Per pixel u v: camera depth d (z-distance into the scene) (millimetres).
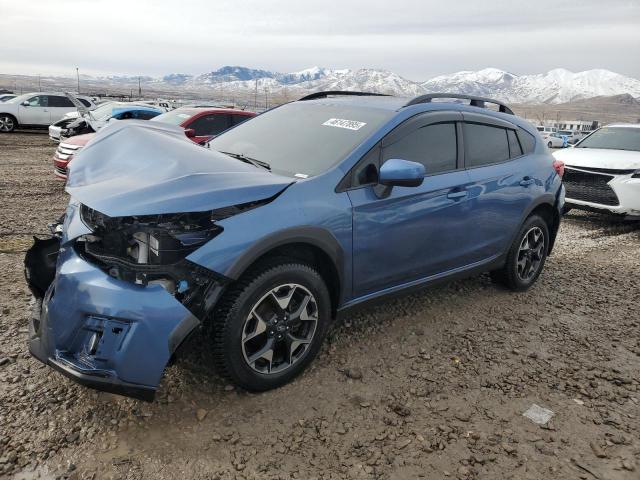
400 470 2520
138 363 2502
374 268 3467
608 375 3516
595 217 9320
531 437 2816
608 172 7941
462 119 4137
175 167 2859
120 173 2914
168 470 2432
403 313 4344
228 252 2672
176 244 2648
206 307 2660
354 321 4129
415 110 3777
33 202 8234
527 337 4047
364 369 3424
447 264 4047
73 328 2578
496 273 4938
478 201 4121
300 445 2656
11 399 2861
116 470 2410
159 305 2523
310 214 3008
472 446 2719
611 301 4934
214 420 2807
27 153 14836
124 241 2703
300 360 3180
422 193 3639
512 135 4676
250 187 2822
